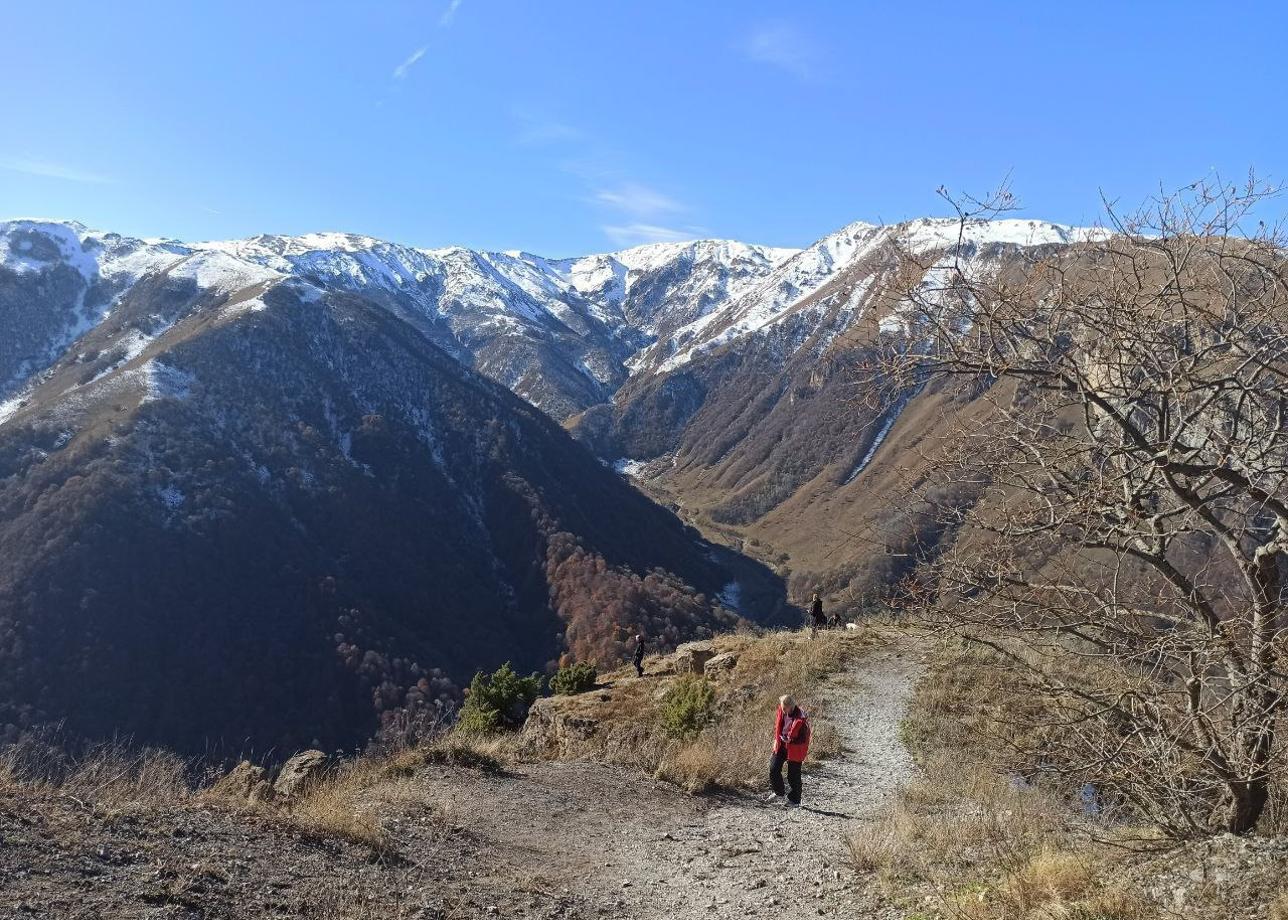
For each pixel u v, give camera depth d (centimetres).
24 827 552
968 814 805
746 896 677
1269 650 442
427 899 605
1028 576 483
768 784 1104
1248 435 451
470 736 1334
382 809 839
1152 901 453
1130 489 453
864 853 738
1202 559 492
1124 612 457
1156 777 493
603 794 1016
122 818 616
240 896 535
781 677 1717
